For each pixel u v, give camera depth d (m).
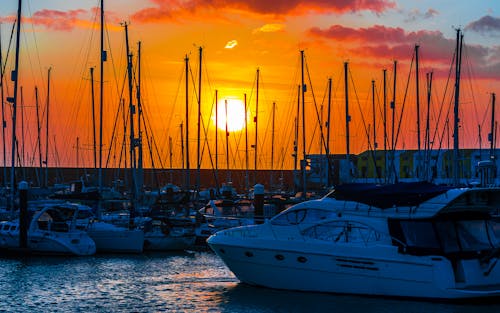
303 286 26.00
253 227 28.22
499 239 25.56
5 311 24.52
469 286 23.97
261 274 26.98
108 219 47.12
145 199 63.59
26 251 38.97
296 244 25.89
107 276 32.25
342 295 25.20
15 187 53.75
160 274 32.94
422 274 23.75
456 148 52.72
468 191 24.38
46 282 30.44
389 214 25.11
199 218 46.28
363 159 88.62
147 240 42.66
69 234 39.53
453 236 24.39
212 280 30.69
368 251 24.59
